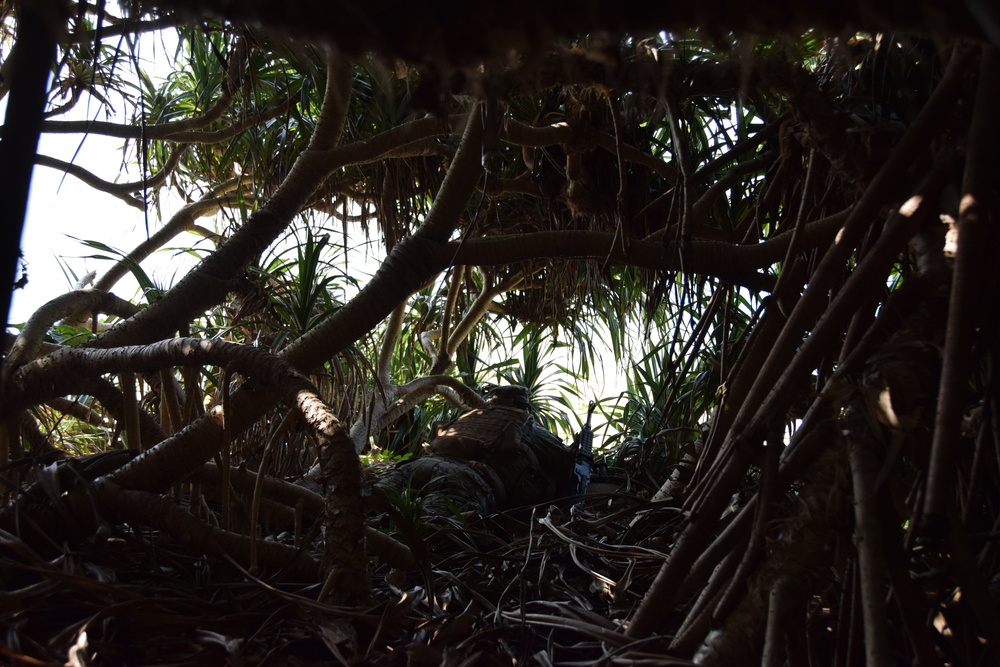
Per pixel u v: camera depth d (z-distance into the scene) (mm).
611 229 2857
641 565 1841
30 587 1228
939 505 860
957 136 1229
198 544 1579
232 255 2170
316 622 1302
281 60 3010
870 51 1727
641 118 1920
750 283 1998
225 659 1229
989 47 1041
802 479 1093
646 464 3441
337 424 1553
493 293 4324
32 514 1565
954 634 1228
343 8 614
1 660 1054
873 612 892
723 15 652
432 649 1225
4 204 728
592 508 3111
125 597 1284
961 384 917
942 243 1135
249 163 3641
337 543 1459
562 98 2812
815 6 644
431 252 1996
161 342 1787
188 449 1702
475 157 1962
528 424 3445
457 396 4336
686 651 1063
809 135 1439
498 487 3145
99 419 2561
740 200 2908
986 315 1140
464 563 1976
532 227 3838
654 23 657
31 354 1889
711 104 2705
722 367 1822
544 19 640
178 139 2957
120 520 1627
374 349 3848
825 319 1124
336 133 2279
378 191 3242
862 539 953
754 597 1047
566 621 1236
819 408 1136
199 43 3139
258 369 1688
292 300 2801
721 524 1625
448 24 634
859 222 1191
